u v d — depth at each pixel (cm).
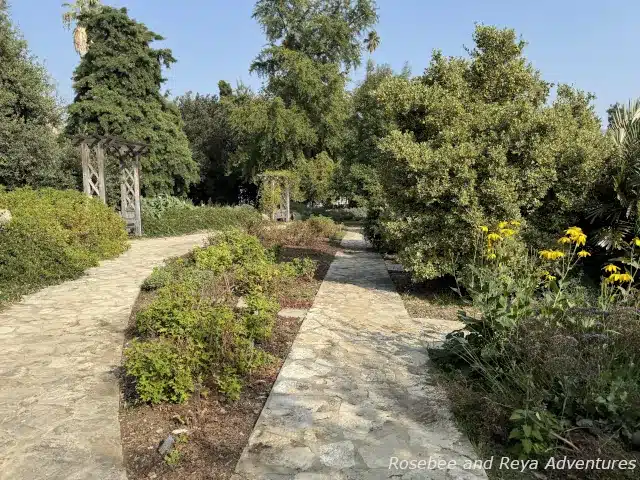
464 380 351
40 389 359
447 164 630
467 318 389
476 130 676
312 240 1427
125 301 638
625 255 586
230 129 2962
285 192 2348
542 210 666
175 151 2284
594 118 822
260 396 348
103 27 2033
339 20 2662
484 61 780
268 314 481
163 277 706
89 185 1305
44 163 1388
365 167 2592
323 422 304
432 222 670
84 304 622
